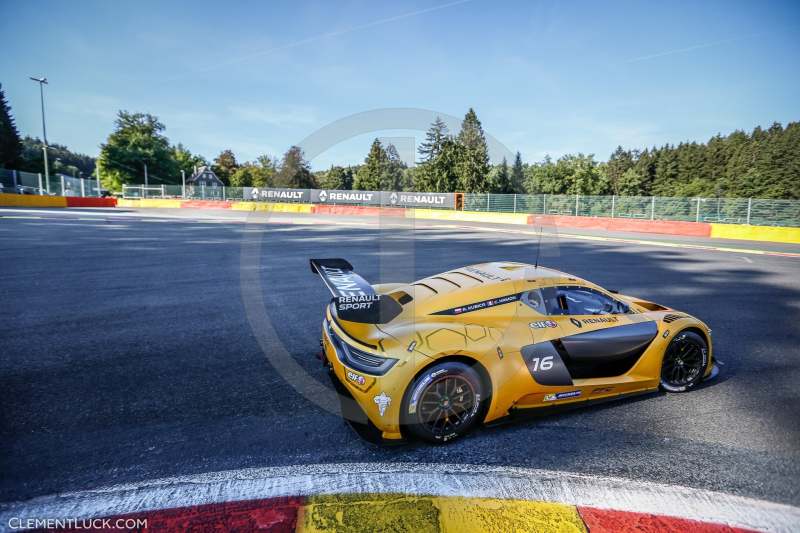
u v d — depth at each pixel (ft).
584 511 6.94
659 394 11.53
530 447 8.84
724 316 19.71
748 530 6.61
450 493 7.29
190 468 7.83
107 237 43.91
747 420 10.18
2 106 171.94
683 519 6.81
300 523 6.50
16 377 11.57
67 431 8.99
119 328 15.94
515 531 6.48
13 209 80.07
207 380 11.72
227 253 35.37
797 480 7.93
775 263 37.68
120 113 202.18
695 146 242.17
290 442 8.79
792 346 15.69
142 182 199.41
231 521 6.49
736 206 70.79
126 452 8.30
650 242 53.93
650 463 8.35
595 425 9.82
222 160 292.81
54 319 16.85
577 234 63.82
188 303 19.70
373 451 8.55
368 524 6.52
